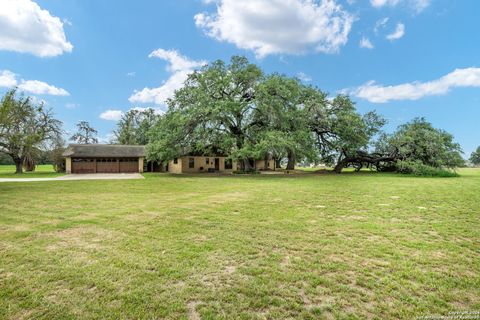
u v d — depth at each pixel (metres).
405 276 2.96
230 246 3.96
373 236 4.46
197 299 2.49
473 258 3.48
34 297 2.51
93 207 7.21
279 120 22.08
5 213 6.39
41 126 27.77
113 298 2.50
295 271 3.10
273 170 32.56
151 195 9.74
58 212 6.50
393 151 24.25
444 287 2.70
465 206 7.12
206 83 22.75
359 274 3.02
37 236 4.46
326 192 10.28
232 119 23.34
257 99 21.48
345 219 5.69
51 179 17.84
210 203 7.81
